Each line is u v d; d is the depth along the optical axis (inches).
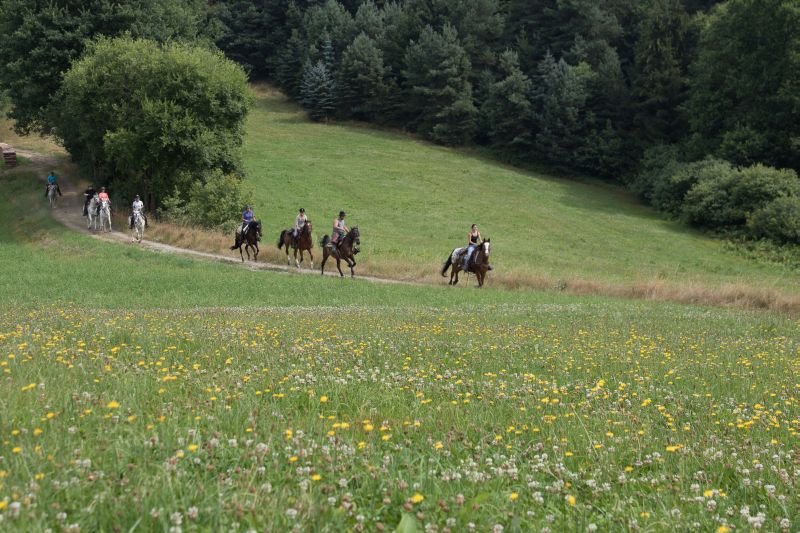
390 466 196.1
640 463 219.0
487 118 3228.3
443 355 433.1
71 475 172.2
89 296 875.4
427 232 1990.7
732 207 2138.3
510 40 3607.3
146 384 285.1
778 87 2353.6
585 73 3004.4
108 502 156.0
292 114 3661.4
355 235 1283.2
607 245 1991.9
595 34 3260.3
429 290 1111.0
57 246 1465.3
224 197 1675.7
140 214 1551.4
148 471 177.2
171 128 1628.9
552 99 2974.9
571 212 2381.9
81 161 2102.6
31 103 1972.2
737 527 172.1
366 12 3767.2
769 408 311.0
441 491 180.9
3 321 539.5
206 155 1685.5
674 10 2906.0
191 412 239.8
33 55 1863.9
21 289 914.7
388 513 170.4
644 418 282.5
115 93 1694.1
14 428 210.4
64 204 1921.8
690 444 243.3
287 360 371.6
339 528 154.6
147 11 2062.0
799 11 2258.9
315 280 1181.7
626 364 424.2
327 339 477.1
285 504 161.3
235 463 192.4
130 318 605.0
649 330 643.5
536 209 2380.7
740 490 201.2
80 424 218.4
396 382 323.0
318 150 2933.1
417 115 3503.9
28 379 283.0
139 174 1720.0
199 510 156.0
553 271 1432.1
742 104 2470.5
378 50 3523.6
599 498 189.6
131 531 140.8
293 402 275.9
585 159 2950.3
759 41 2400.3
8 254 1342.3
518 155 3142.2
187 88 1688.0
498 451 222.7
